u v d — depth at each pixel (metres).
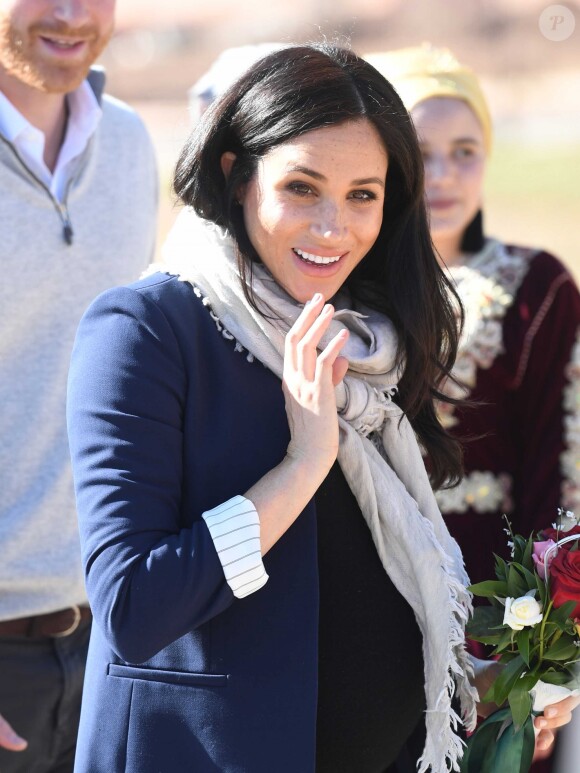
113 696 6.45
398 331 7.18
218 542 5.97
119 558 5.93
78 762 6.59
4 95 9.11
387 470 6.98
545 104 47.31
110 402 6.16
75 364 6.38
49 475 9.10
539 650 6.82
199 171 6.62
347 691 6.78
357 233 6.55
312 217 6.42
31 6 8.91
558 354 10.68
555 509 10.39
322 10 48.19
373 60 11.45
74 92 9.52
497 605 7.08
